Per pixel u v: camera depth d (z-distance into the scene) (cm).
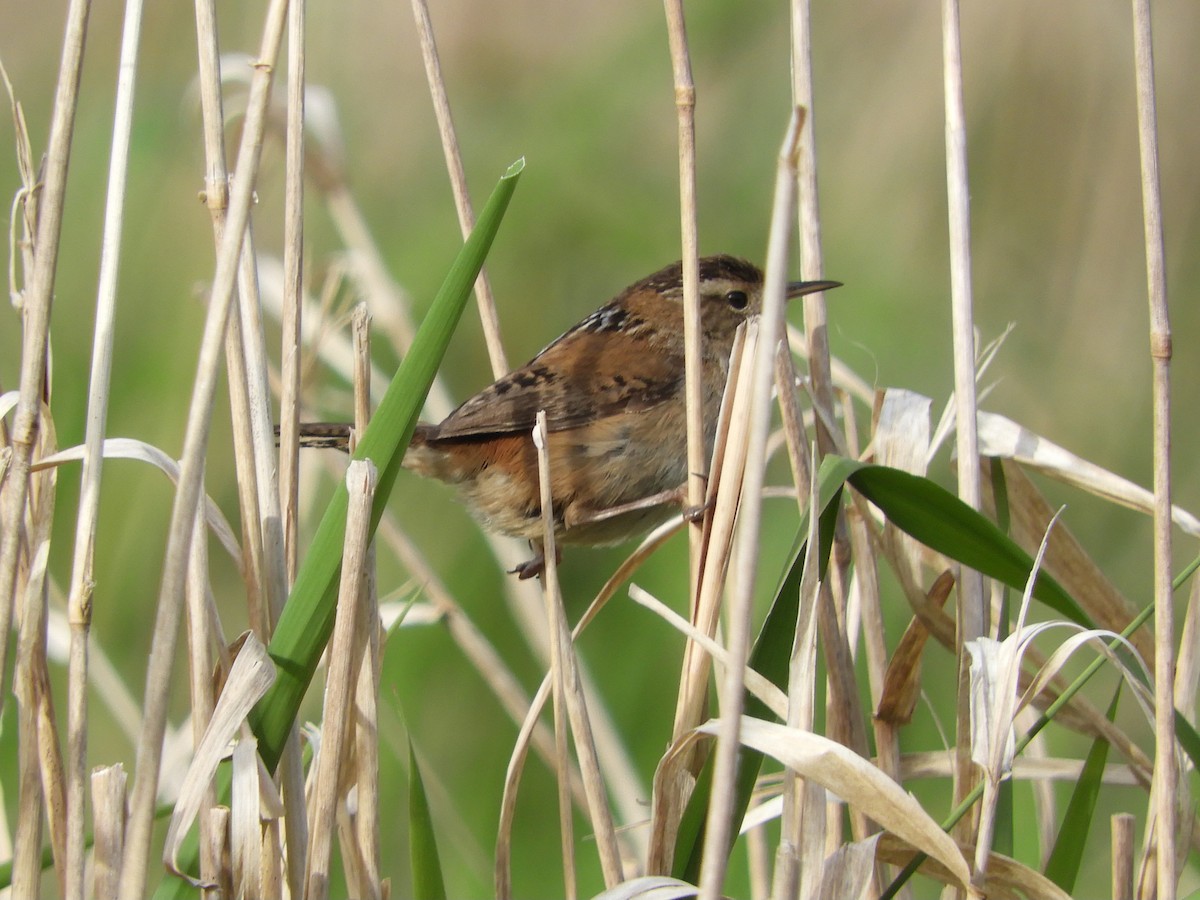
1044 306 1427
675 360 912
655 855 616
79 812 587
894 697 702
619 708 1127
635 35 1495
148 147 1337
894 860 626
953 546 600
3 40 1420
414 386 581
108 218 598
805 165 733
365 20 1511
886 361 1360
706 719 659
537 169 1426
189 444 533
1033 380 1390
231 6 1409
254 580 634
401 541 897
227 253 541
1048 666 605
